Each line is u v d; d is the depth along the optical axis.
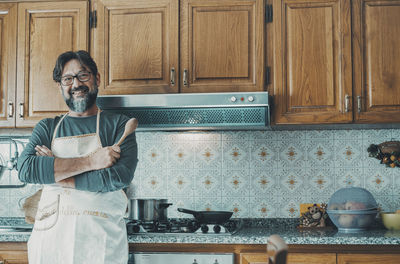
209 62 2.57
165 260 2.27
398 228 2.55
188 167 2.93
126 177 1.99
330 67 2.51
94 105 2.20
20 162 2.02
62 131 2.12
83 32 2.65
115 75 2.62
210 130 2.93
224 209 2.89
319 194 2.84
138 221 2.58
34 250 2.04
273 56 2.55
